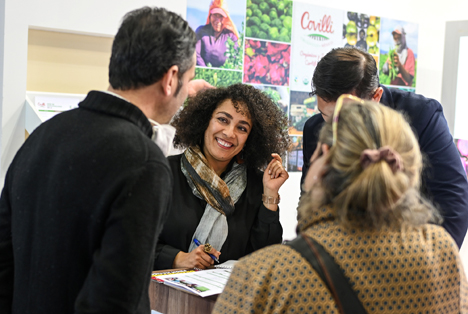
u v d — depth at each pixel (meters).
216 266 1.88
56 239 0.98
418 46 4.20
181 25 1.09
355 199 0.84
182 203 2.08
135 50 1.03
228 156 2.12
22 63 2.54
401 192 0.83
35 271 1.00
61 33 2.76
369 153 0.83
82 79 2.86
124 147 0.97
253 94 2.18
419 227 0.93
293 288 0.82
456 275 0.92
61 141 1.01
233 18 3.33
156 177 0.97
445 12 4.28
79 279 0.99
